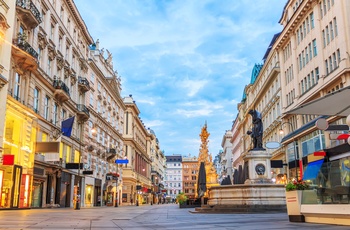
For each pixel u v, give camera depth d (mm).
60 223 11234
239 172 22156
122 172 68188
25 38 25938
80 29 43031
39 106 30031
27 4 26891
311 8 35156
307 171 11180
